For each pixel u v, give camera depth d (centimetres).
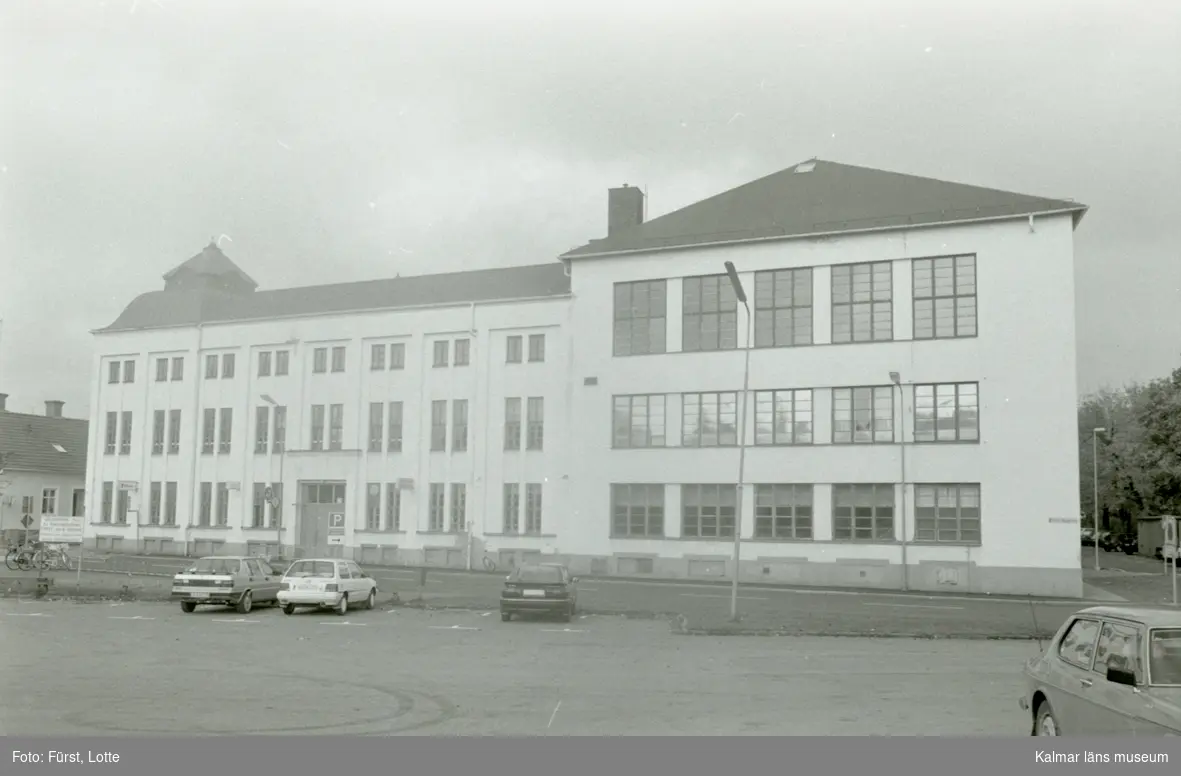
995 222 4034
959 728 1068
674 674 1538
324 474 5284
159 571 4066
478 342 4997
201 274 6519
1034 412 3900
